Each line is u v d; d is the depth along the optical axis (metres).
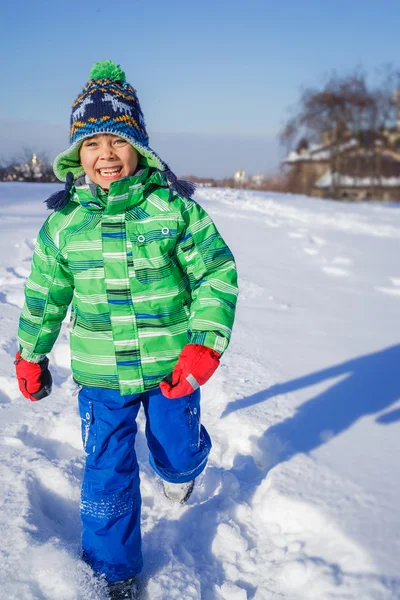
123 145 1.97
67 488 2.41
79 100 2.00
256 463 2.69
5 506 2.18
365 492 2.32
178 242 2.00
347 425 2.94
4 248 6.83
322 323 4.84
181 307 2.03
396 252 9.13
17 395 3.24
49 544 1.97
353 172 32.28
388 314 5.29
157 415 2.08
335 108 31.50
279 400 3.21
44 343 2.13
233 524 2.23
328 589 1.84
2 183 16.06
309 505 2.20
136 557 1.95
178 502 2.35
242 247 8.54
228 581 2.00
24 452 2.57
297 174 33.56
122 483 1.98
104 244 1.95
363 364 3.85
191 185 2.00
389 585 1.82
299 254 8.26
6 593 1.79
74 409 3.05
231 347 4.07
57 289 2.07
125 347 1.98
